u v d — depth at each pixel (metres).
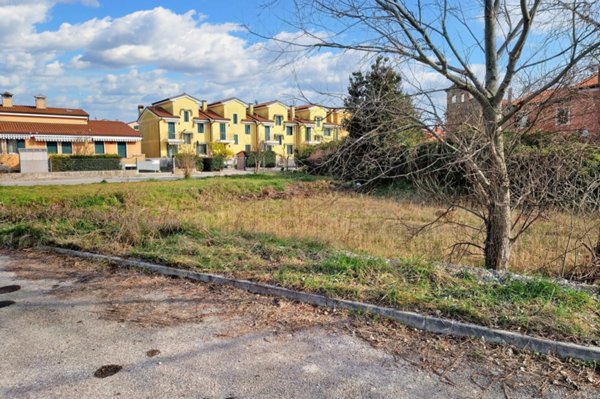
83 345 3.41
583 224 6.32
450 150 5.60
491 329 3.35
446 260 6.31
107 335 3.60
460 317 3.59
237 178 23.48
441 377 2.87
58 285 4.99
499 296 3.99
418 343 3.37
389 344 3.37
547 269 5.71
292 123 51.66
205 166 34.81
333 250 6.00
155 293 4.65
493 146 5.10
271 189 19.20
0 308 4.27
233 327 3.73
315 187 20.11
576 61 4.44
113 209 9.54
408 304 3.87
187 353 3.26
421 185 8.96
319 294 4.24
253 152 41.91
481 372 2.92
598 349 2.99
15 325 3.83
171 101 43.59
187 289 4.76
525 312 3.59
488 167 5.28
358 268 4.87
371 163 5.84
